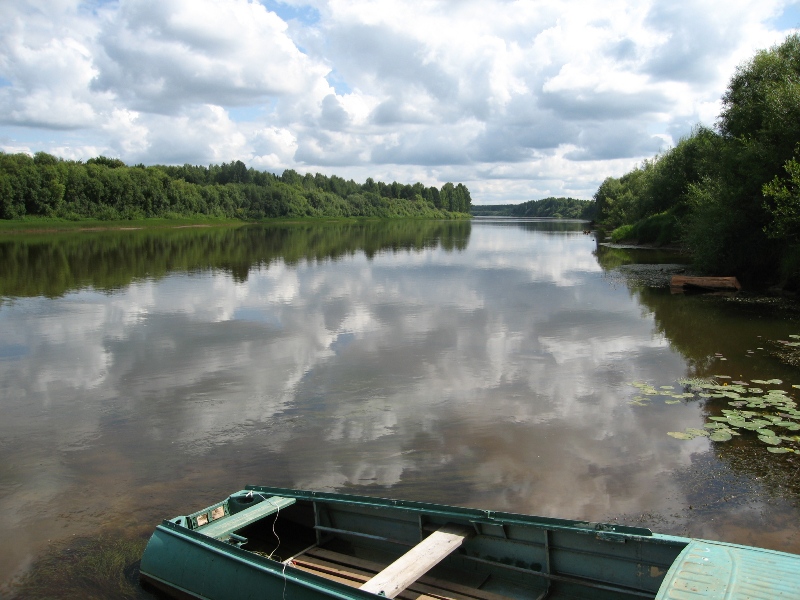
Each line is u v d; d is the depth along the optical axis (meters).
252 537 8.03
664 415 11.93
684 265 39.31
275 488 8.21
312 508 8.09
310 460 10.18
